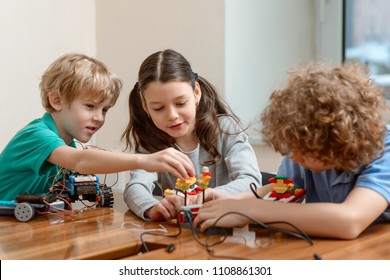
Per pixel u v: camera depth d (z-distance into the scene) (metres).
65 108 1.48
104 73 1.50
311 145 0.91
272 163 1.98
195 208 1.08
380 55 2.05
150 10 2.16
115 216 1.22
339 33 2.14
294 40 2.19
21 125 2.02
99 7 2.31
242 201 1.01
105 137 2.34
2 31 1.94
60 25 2.16
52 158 1.29
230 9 1.96
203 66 2.01
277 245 0.89
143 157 1.14
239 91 2.00
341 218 0.92
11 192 1.40
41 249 0.92
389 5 2.01
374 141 0.97
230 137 1.49
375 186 0.98
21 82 2.01
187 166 1.11
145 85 1.32
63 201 1.29
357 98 0.95
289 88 0.98
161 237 0.98
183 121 1.34
